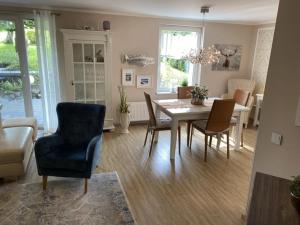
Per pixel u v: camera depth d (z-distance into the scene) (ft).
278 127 6.32
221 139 14.11
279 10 5.97
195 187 9.18
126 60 15.44
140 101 16.40
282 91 6.12
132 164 10.86
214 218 7.47
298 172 5.94
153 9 12.98
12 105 14.58
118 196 8.40
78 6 12.68
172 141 11.34
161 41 16.47
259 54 17.43
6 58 13.69
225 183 9.52
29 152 10.30
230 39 17.57
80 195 8.39
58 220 7.14
